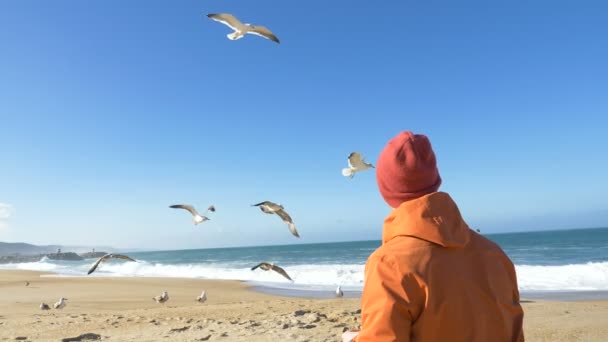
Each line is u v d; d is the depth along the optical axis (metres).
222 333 9.59
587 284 23.11
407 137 2.16
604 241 82.56
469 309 1.95
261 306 13.98
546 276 26.25
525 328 9.67
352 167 6.74
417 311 1.93
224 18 7.07
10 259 104.56
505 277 2.11
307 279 31.70
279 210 8.34
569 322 10.12
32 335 10.07
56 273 43.56
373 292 1.97
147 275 41.62
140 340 9.27
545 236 124.56
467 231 2.09
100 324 11.30
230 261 76.50
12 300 20.19
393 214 2.10
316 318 10.63
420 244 2.00
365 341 1.95
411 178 2.10
